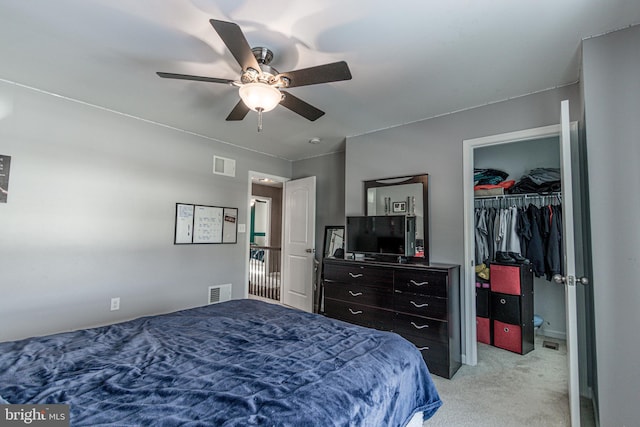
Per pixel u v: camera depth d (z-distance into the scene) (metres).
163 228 3.41
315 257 4.65
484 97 2.61
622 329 1.58
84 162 2.85
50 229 2.64
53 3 1.58
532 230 3.41
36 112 2.59
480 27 1.72
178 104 2.87
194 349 1.43
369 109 2.89
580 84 2.07
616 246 1.62
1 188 2.41
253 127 3.48
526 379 2.45
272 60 2.06
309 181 4.55
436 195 3.00
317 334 1.65
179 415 0.91
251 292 5.73
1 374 1.14
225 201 4.05
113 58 2.12
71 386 1.07
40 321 2.57
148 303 3.26
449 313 2.48
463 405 2.06
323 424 0.92
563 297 3.49
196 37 1.87
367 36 1.81
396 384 1.31
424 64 2.11
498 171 3.82
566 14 1.61
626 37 1.68
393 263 2.89
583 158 2.06
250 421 0.89
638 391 1.54
